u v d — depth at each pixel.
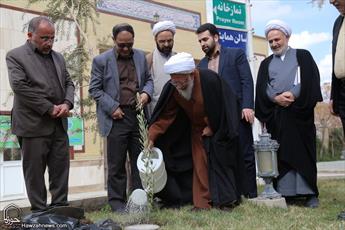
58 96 4.90
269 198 5.47
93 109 9.47
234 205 5.27
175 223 4.48
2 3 10.38
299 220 4.57
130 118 5.44
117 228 4.11
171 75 5.06
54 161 4.92
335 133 29.52
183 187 5.64
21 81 4.66
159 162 5.15
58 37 9.42
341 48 4.85
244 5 9.95
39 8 10.98
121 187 5.44
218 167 5.16
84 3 8.38
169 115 5.42
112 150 5.40
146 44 13.27
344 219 4.60
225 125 5.21
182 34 14.38
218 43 5.98
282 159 5.70
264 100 5.91
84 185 11.49
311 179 5.64
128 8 12.76
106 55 5.47
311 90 5.68
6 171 10.48
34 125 4.72
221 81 5.31
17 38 10.63
